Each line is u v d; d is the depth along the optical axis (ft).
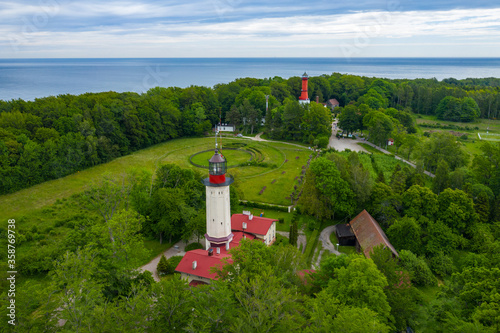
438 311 125.90
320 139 437.99
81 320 98.48
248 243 137.49
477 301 120.26
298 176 341.41
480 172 265.75
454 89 650.84
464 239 197.36
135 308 104.99
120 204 224.53
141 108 465.06
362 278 118.83
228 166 378.32
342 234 215.92
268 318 97.91
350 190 231.71
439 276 182.09
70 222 235.61
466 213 205.26
